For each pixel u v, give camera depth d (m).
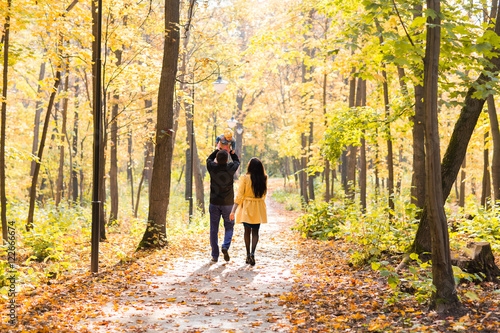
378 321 3.74
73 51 8.62
